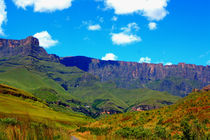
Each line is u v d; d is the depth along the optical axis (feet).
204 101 224.33
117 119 296.30
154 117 246.27
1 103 297.94
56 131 27.07
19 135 24.08
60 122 373.61
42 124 26.37
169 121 207.31
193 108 214.69
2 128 25.55
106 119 322.96
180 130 158.51
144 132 149.07
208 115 179.63
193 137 73.15
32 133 24.35
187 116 197.26
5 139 23.98
